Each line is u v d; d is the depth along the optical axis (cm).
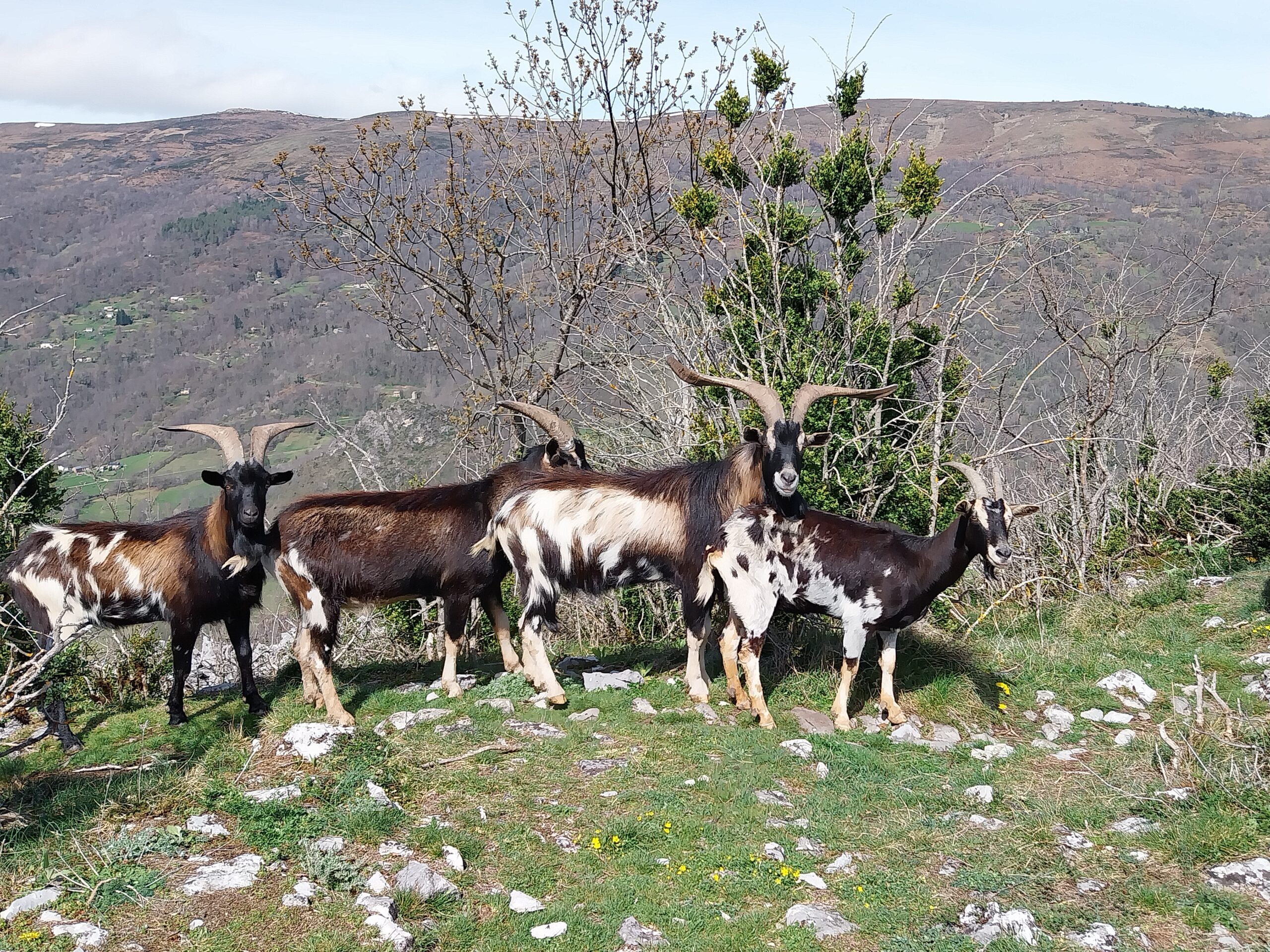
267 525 859
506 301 1606
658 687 898
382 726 816
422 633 1303
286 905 539
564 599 1247
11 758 823
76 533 888
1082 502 1284
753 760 755
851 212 1239
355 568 863
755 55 1330
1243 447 1402
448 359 1628
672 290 1338
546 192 1614
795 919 562
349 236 1586
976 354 1325
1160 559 1257
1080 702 884
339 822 622
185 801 654
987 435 1220
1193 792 697
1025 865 625
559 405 1584
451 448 1560
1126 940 548
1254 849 631
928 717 855
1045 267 1273
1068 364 1345
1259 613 1027
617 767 736
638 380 1281
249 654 892
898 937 547
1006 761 776
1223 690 882
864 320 1126
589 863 613
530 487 875
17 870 571
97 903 532
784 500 830
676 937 543
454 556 884
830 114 1419
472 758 744
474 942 534
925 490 1072
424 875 571
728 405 1176
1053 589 1217
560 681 931
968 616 1130
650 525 861
